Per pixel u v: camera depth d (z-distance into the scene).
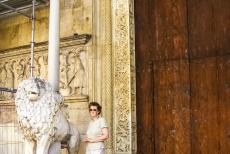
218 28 7.12
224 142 6.82
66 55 8.28
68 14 8.48
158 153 7.46
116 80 7.70
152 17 7.85
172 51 7.57
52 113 5.62
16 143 7.20
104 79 7.78
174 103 7.42
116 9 7.87
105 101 7.71
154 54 7.75
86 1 8.24
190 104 7.26
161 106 7.55
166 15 7.70
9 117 7.39
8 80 9.18
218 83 7.01
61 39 8.22
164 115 7.50
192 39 7.39
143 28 7.91
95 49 7.94
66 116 6.13
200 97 7.17
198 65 7.27
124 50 7.71
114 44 7.80
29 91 5.57
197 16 7.38
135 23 7.99
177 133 7.32
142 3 7.97
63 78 8.26
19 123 5.68
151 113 7.62
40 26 9.01
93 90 7.82
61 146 6.11
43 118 5.56
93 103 6.01
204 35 7.26
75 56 8.16
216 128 6.93
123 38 7.74
